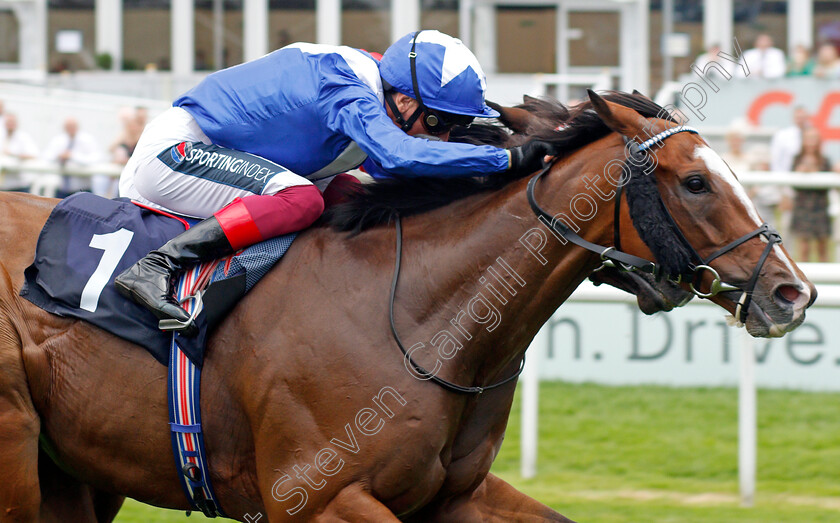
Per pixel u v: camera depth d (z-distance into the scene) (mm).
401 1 14859
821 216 10680
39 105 14430
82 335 4637
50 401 4688
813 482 7973
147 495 4773
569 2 15219
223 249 4602
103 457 4699
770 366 10422
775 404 9898
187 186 4762
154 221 4816
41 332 4668
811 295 4121
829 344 10234
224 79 4852
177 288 4613
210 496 4699
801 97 13047
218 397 4539
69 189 12469
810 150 12438
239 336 4527
